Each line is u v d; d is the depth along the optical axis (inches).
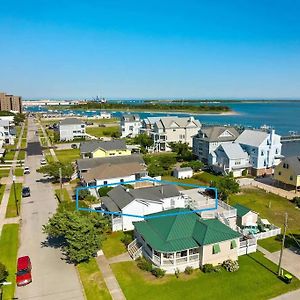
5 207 1948.8
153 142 3917.3
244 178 2623.0
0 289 1076.5
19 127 6604.3
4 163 3189.0
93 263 1298.0
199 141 3176.7
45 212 1870.1
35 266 1275.8
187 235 1283.2
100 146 3011.8
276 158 2738.7
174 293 1099.9
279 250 1413.6
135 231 1456.7
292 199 2097.7
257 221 1651.1
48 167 2450.8
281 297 1080.2
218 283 1159.6
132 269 1254.3
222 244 1264.8
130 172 2273.6
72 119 4968.0
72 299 1070.4
